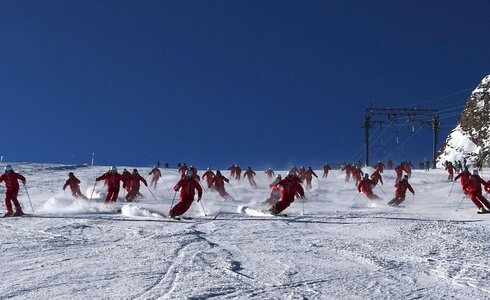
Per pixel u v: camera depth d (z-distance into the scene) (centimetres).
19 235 1212
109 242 1116
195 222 1527
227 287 721
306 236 1244
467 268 862
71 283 746
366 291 709
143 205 2089
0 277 785
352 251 1026
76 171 4616
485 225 1476
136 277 779
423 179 3997
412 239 1196
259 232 1306
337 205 2255
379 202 2430
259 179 4184
